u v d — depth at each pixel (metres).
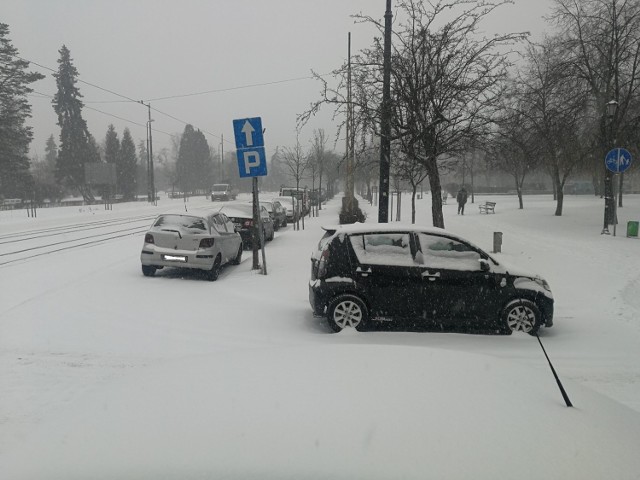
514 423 2.15
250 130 11.65
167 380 2.58
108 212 38.81
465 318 7.07
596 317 8.17
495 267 7.16
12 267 12.43
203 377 2.58
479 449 1.96
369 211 34.91
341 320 7.08
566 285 10.47
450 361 2.84
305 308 8.58
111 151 70.44
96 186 66.00
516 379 2.67
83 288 9.95
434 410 2.21
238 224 16.11
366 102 11.34
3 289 9.77
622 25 18.38
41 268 12.31
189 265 10.80
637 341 6.89
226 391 2.39
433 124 10.23
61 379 5.33
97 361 5.90
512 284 7.10
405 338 6.82
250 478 1.82
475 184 90.62
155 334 6.98
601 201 38.72
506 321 7.04
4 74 50.00
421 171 14.08
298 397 2.30
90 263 13.22
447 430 2.06
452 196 60.50
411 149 10.94
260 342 6.68
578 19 19.53
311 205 36.50
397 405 2.24
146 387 2.52
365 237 7.27
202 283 10.73
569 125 20.30
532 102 19.20
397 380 2.50
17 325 7.28
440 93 10.55
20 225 25.36
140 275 11.50
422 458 1.90
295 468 1.85
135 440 2.04
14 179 53.31
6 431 4.10
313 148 43.25
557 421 2.21
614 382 5.43
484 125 11.09
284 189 35.06
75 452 2.02
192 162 98.31
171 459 1.92
